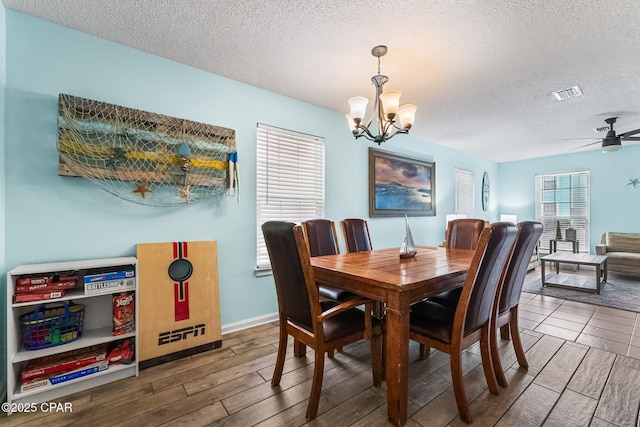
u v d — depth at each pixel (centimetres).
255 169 275
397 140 428
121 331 186
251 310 271
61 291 166
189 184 229
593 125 390
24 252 175
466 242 283
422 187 465
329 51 216
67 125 183
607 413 147
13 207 172
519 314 296
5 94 170
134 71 213
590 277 466
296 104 308
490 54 219
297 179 311
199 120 242
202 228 243
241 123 266
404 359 141
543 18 178
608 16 175
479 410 150
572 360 202
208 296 229
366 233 297
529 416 146
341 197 353
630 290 387
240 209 265
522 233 179
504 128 407
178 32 194
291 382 178
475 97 300
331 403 157
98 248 199
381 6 169
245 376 184
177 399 161
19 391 155
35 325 164
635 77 255
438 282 158
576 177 575
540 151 559
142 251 209
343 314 174
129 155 204
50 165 183
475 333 161
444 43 205
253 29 191
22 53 176
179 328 212
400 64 235
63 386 164
